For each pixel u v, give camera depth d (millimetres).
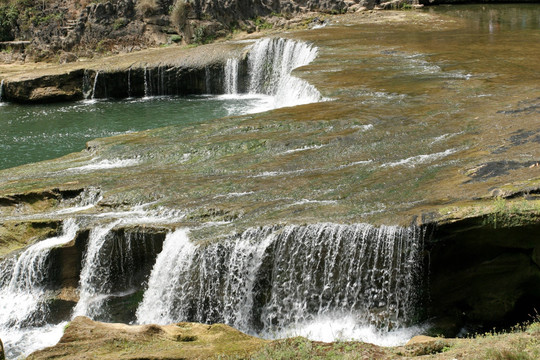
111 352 9695
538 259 11609
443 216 11867
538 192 12289
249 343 10195
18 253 14711
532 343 9031
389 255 12156
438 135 16891
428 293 12227
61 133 26453
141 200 15516
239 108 28766
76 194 16531
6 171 18562
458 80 22672
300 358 9305
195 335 10586
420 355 9266
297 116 19766
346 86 22969
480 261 11969
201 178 16359
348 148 16859
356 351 9383
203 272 13039
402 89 21969
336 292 12617
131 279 14305
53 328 14070
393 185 14172
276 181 15469
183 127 20281
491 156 14812
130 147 19016
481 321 12211
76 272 14656
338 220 12711
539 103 18719
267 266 12852
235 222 13680
